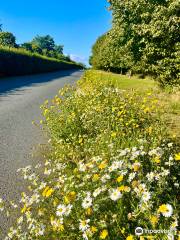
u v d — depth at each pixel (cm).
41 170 522
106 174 308
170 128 636
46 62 4056
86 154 489
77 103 708
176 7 1147
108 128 556
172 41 1201
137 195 274
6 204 418
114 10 1711
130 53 1791
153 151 347
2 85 1862
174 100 932
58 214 272
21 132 766
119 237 259
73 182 316
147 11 1388
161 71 1237
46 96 1421
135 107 688
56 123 622
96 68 3869
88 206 269
